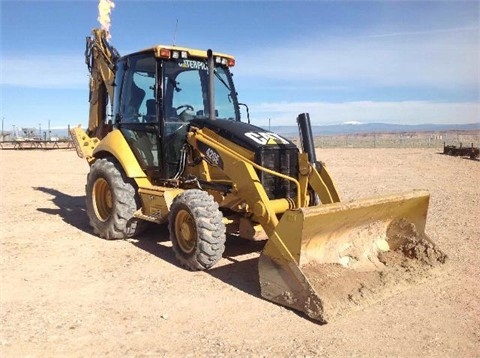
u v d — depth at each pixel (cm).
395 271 567
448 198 1179
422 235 617
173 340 432
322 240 543
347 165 2077
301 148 637
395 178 1600
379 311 492
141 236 784
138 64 750
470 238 773
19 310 491
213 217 587
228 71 781
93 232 809
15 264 638
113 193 739
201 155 665
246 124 687
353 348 420
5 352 407
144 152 735
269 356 405
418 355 410
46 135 3788
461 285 562
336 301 484
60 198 1161
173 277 590
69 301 516
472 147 2533
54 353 407
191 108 732
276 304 509
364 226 586
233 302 515
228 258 667
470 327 461
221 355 405
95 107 940
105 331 448
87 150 878
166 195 663
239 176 602
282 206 607
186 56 718
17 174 1658
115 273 605
